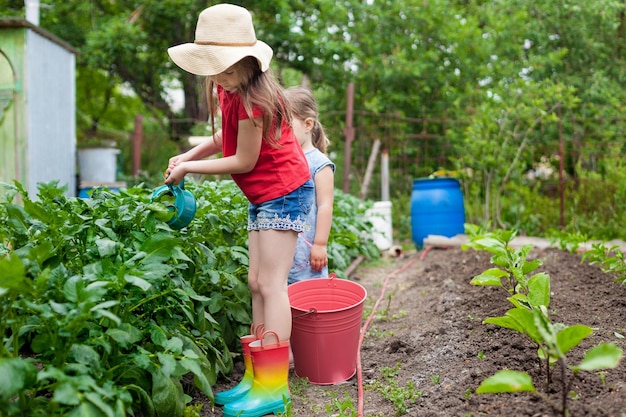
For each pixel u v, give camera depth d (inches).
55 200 104.0
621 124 340.2
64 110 307.4
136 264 90.9
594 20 436.1
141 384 93.0
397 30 419.2
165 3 398.6
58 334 79.9
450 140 380.5
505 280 167.9
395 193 388.5
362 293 124.6
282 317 108.4
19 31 259.1
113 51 412.8
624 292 147.6
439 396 99.7
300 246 135.6
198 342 106.9
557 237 232.8
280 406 105.3
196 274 119.1
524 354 107.7
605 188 306.2
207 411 106.0
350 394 112.6
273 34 419.5
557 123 354.3
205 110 454.6
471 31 398.6
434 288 185.9
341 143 403.2
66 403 71.7
